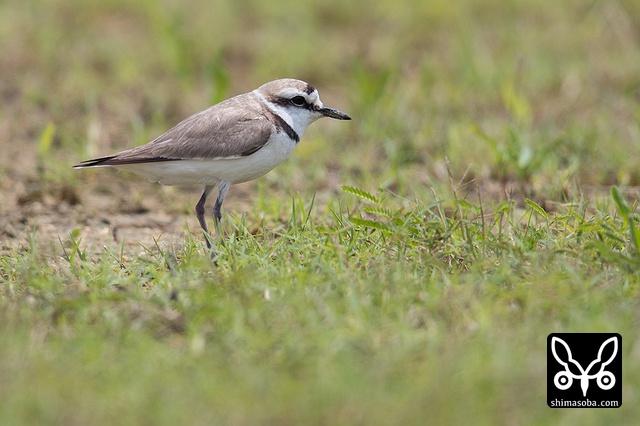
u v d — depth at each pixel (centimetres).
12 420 783
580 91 1852
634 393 815
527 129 1641
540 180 1438
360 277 1016
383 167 1555
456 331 892
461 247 1080
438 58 2052
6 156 1630
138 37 2155
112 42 2097
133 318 945
